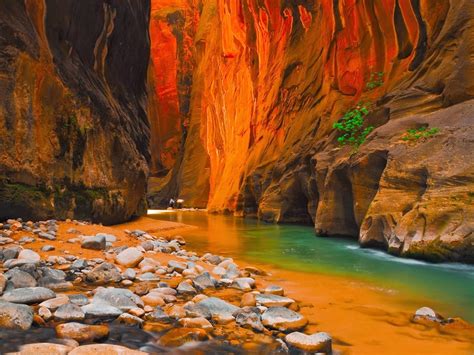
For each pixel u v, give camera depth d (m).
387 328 3.26
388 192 7.94
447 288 4.74
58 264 4.90
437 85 9.28
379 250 7.91
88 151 9.55
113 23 12.16
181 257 6.14
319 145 13.45
